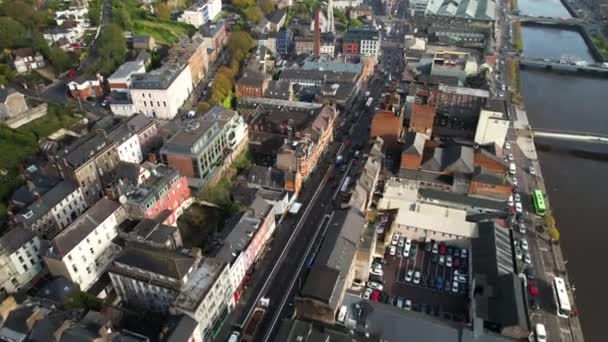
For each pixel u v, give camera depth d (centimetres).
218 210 16938
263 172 17975
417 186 18088
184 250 13125
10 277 12800
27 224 13900
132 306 12738
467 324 12388
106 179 17150
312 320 12012
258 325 12938
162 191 15275
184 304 11212
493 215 16912
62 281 12519
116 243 14188
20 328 10869
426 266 15100
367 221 15025
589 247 16488
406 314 11925
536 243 16062
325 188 18588
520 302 11994
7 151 17962
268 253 15438
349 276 13362
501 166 18100
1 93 19300
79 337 10225
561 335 12812
